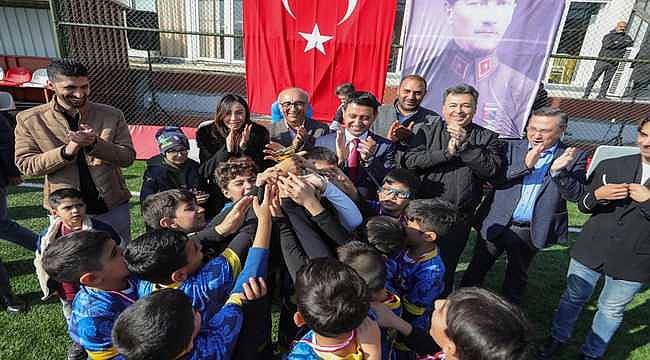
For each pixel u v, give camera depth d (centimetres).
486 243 282
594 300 337
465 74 510
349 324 110
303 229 154
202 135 303
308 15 511
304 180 155
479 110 521
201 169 274
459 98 239
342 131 249
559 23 475
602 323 241
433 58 509
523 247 270
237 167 199
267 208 148
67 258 144
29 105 889
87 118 253
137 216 457
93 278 148
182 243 139
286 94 312
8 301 280
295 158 167
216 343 123
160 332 107
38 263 240
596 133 777
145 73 816
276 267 172
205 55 967
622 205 218
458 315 101
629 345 281
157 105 796
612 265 223
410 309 177
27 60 954
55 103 246
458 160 261
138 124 778
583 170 247
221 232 159
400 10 884
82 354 231
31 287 314
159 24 939
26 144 244
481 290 109
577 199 236
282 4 509
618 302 231
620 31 766
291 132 324
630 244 216
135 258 134
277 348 246
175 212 186
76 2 612
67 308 245
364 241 171
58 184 256
